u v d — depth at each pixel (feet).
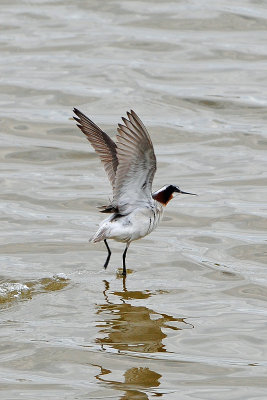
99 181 59.67
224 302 42.01
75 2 91.76
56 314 40.24
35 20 87.45
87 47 81.56
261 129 67.56
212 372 34.73
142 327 38.83
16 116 69.31
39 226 52.29
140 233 43.32
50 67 77.87
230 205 55.67
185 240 50.62
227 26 85.61
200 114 70.28
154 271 46.06
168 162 62.54
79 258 47.67
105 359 35.76
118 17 88.07
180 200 56.70
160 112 70.28
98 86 74.49
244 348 37.01
